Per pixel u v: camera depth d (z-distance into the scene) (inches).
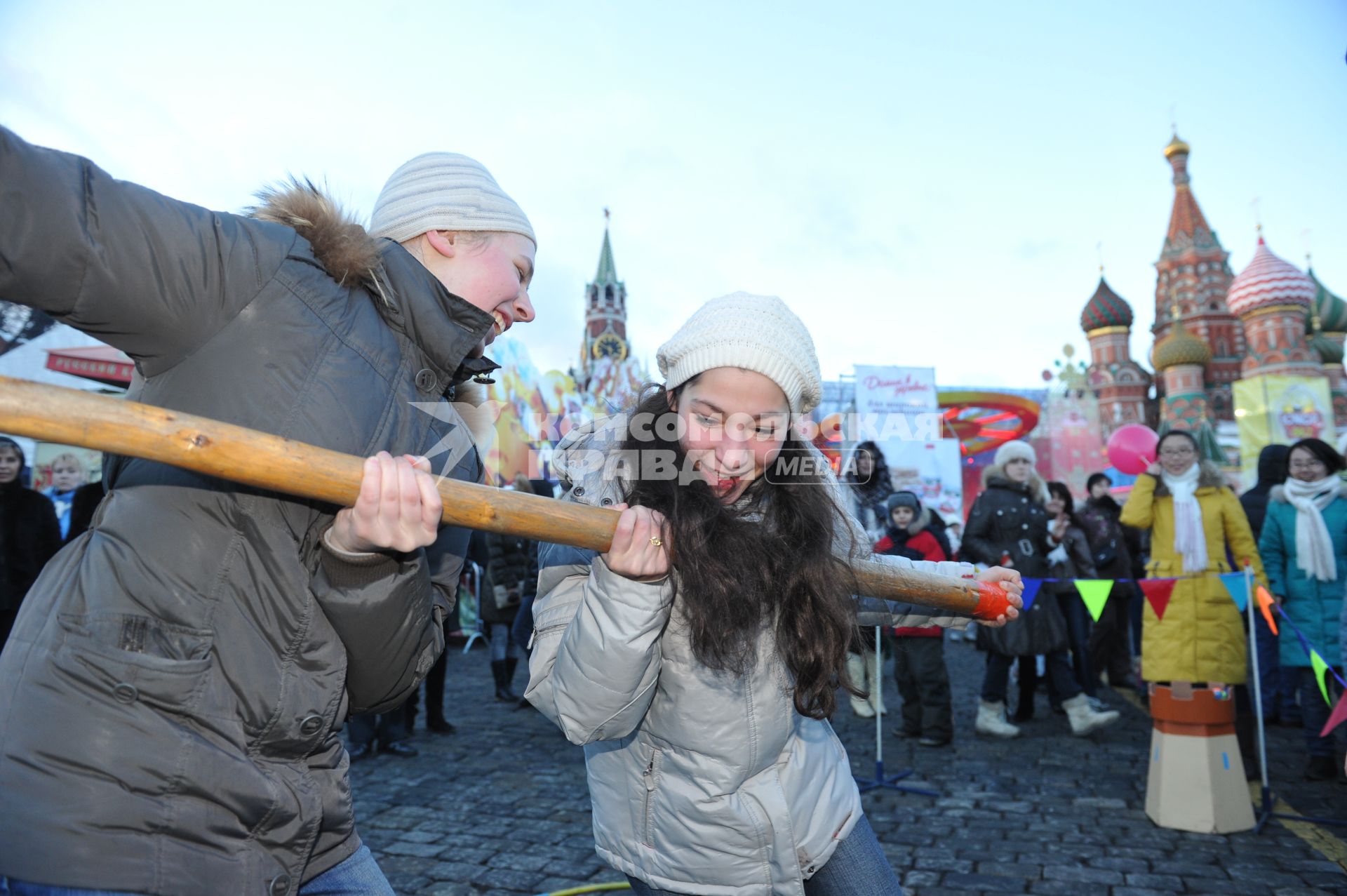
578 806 181.2
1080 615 270.1
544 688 59.4
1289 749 226.8
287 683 47.1
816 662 58.1
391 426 50.7
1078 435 1170.6
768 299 59.3
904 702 241.6
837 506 63.1
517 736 243.9
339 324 49.6
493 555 285.0
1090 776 204.5
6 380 35.7
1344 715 140.6
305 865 49.0
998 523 239.9
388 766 213.0
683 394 58.4
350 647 48.5
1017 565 236.4
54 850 41.7
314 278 49.3
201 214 46.7
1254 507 247.9
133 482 47.6
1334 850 154.8
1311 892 137.3
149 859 43.0
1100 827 168.9
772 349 56.1
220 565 46.1
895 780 200.5
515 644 292.0
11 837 42.1
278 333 47.2
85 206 42.3
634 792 63.0
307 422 46.8
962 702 300.8
